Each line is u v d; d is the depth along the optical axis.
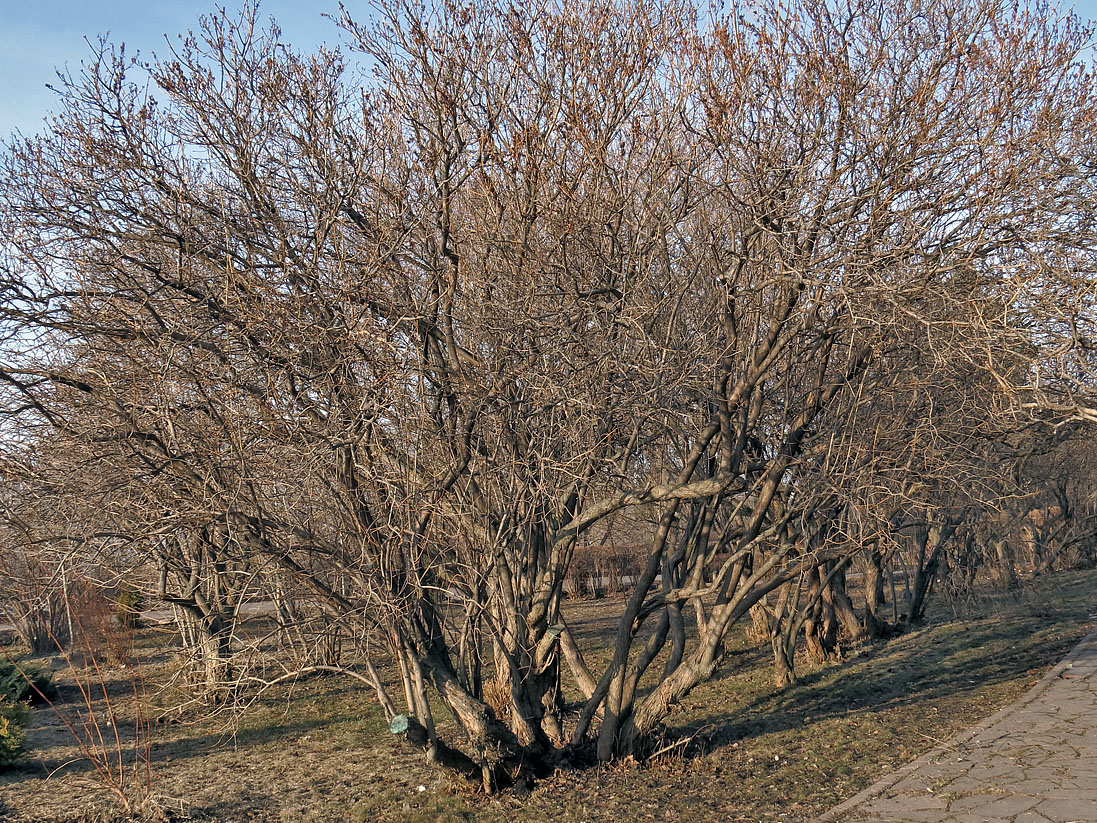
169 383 7.18
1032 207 7.79
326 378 7.25
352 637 7.45
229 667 8.02
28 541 7.05
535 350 8.02
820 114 8.11
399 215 8.00
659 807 7.84
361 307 7.48
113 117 7.72
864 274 7.55
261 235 8.04
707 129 8.34
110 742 12.07
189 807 8.93
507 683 10.49
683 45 8.74
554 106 8.52
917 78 8.42
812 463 9.52
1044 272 7.57
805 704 12.53
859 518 9.53
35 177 7.67
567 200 8.05
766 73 8.30
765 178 8.28
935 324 7.45
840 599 18.84
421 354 7.91
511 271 8.28
